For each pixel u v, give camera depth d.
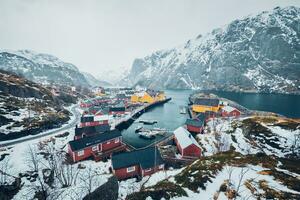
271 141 62.75
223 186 26.19
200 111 127.56
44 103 113.94
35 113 91.56
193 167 34.66
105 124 90.00
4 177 44.69
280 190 24.72
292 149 56.50
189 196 24.86
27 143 65.44
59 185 41.38
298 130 63.78
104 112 113.81
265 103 176.25
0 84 106.75
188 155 62.09
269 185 26.16
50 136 74.12
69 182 42.00
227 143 68.62
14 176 45.84
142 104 172.50
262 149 60.91
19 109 90.62
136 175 51.88
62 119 97.69
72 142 60.47
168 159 60.19
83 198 24.41
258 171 32.12
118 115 120.69
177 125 110.25
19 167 49.84
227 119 99.25
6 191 41.06
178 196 24.45
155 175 42.09
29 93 119.38
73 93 198.50
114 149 67.06
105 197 26.84
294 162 39.28
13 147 61.75
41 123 82.00
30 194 39.91
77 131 75.81
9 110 85.19
